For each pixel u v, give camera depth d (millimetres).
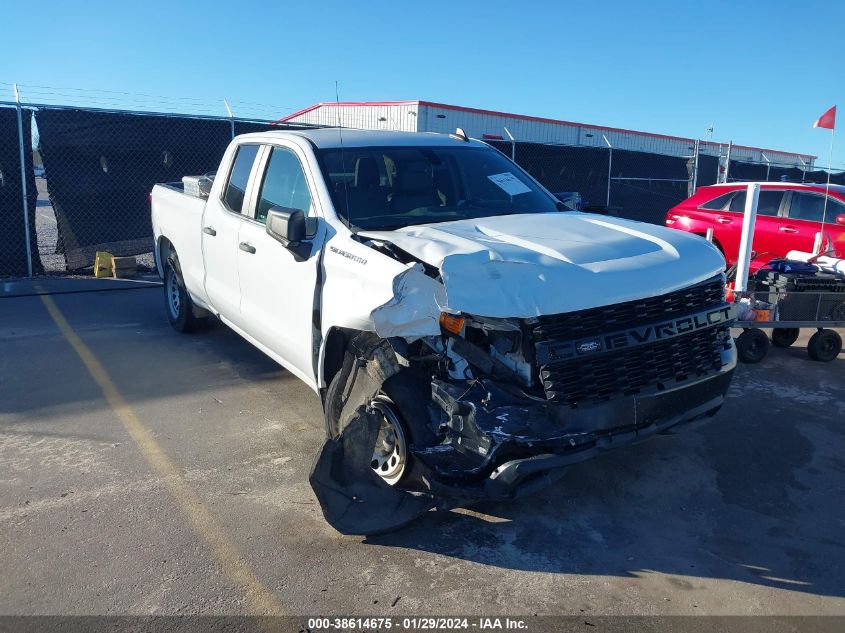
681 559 3443
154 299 9328
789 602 3113
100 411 5234
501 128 21719
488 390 3363
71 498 3955
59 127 10469
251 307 5176
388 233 3908
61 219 10789
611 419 3445
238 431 4895
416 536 3627
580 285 3367
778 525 3766
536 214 4566
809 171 21594
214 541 3543
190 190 6680
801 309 6438
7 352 6699
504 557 3447
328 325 3979
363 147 4875
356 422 3557
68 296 9484
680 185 18156
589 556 3465
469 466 3361
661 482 4234
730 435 4926
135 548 3475
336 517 3477
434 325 3324
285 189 4902
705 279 3850
